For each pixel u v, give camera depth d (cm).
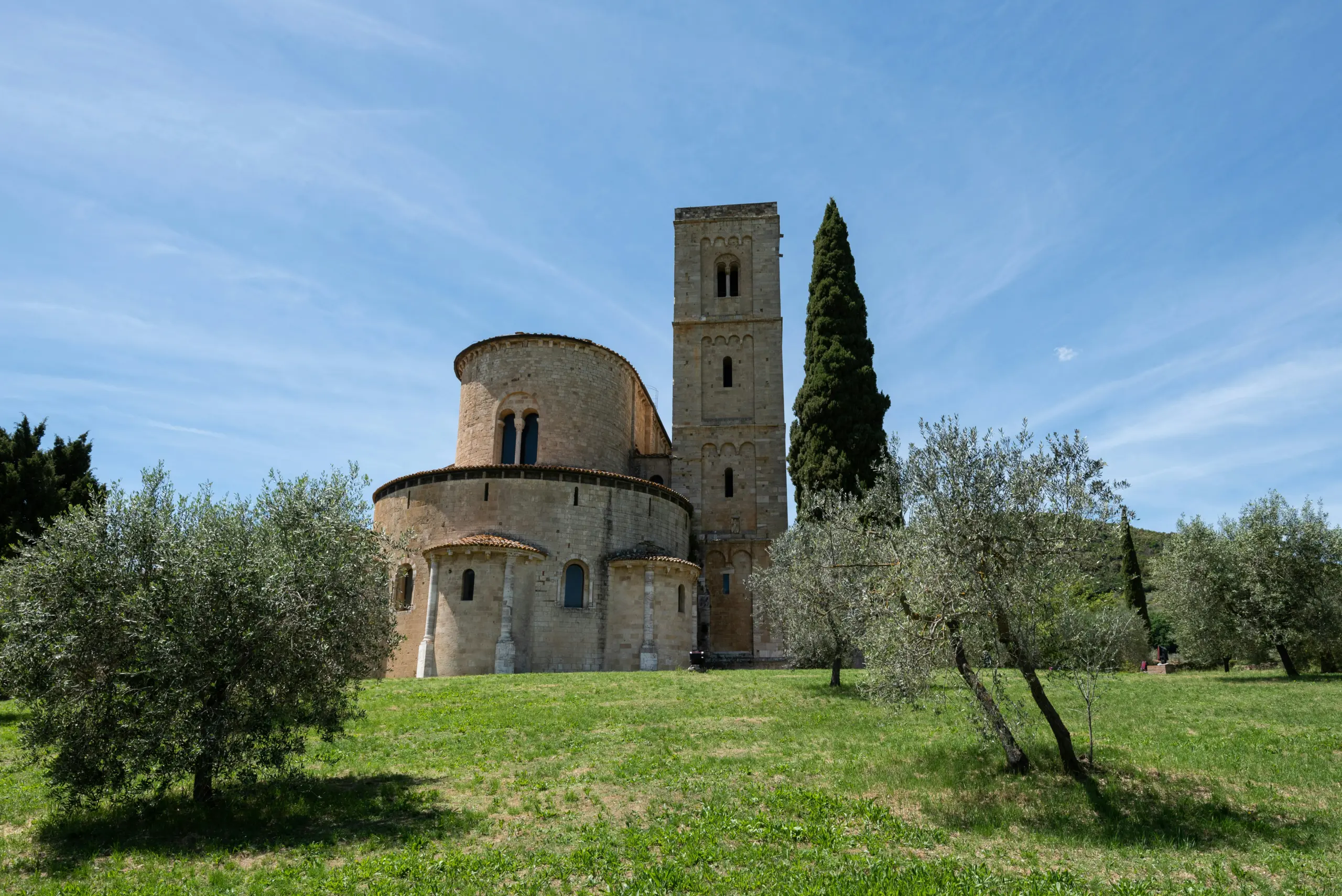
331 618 1409
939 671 1636
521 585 4044
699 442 5350
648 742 1970
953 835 1262
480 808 1438
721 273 5841
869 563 1714
